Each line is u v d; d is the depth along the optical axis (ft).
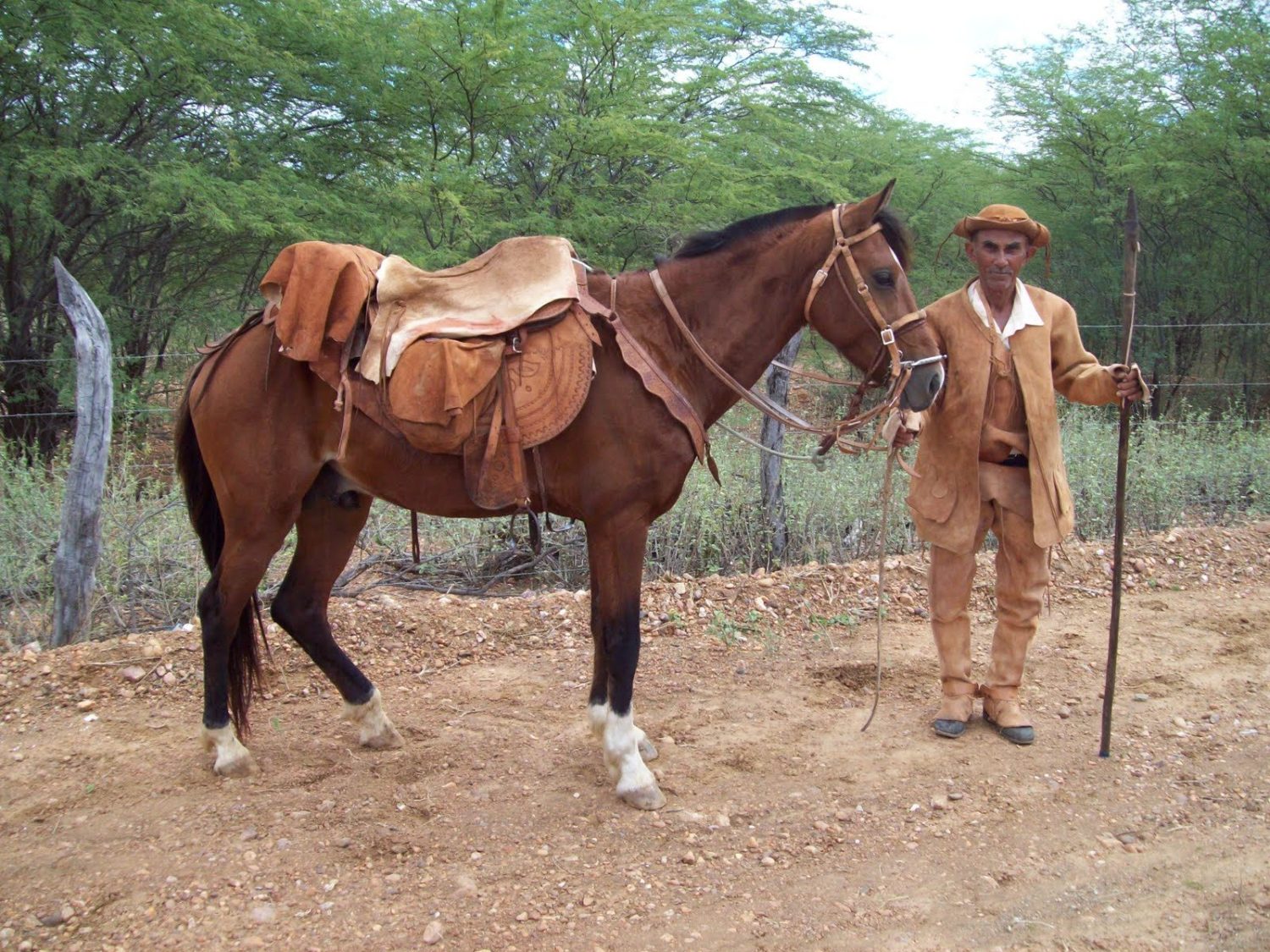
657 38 41.42
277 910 9.18
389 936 8.84
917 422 11.98
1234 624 16.94
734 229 11.22
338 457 10.85
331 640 12.23
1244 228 44.27
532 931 8.91
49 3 28.73
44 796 11.19
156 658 14.42
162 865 9.87
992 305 12.12
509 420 10.31
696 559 20.51
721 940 8.83
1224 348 46.91
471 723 13.14
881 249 10.77
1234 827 10.68
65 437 33.06
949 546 12.42
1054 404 12.07
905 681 14.67
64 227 29.96
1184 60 43.88
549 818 10.78
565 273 10.71
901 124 55.26
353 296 10.55
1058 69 47.78
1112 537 22.00
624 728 11.12
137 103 31.68
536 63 35.04
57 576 15.48
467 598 17.19
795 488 22.03
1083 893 9.53
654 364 10.72
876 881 9.73
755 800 11.26
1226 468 25.34
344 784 11.51
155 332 36.96
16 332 32.40
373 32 36.09
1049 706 13.80
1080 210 46.68
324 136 37.32
